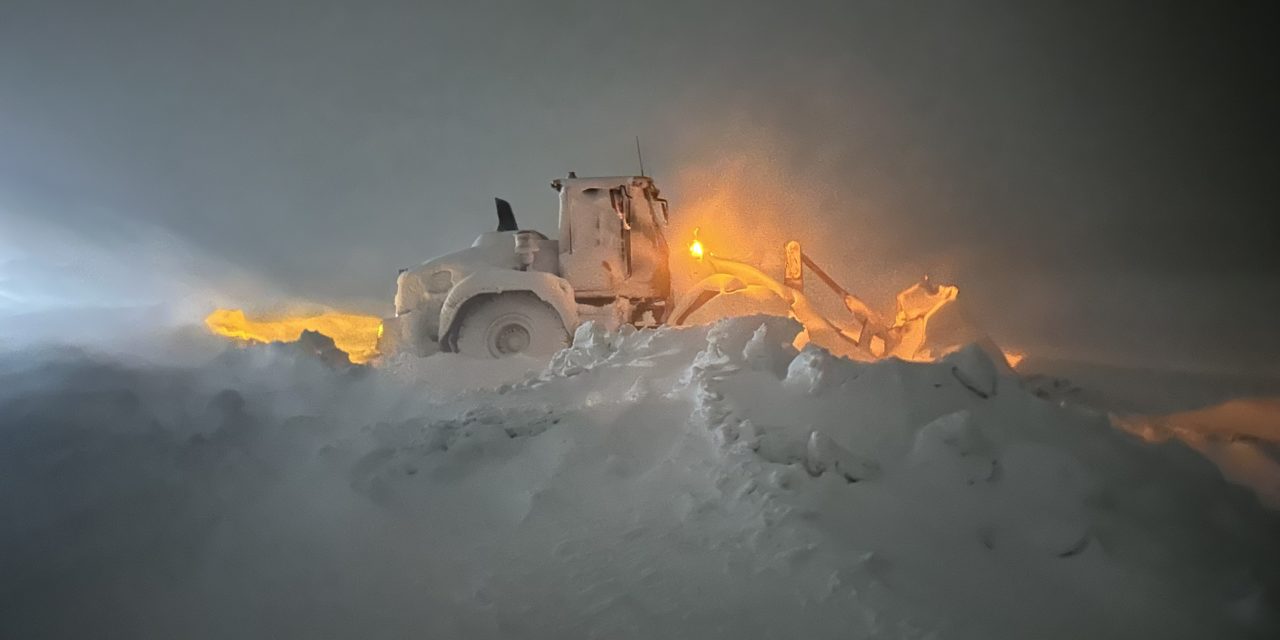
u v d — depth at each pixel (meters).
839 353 8.48
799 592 2.93
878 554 3.17
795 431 3.97
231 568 3.03
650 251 9.82
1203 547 3.57
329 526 3.30
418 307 9.53
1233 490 4.07
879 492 3.62
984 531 3.52
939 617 2.88
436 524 3.37
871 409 4.22
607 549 3.19
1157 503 3.77
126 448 3.76
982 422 4.15
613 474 3.76
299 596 2.91
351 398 5.02
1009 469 3.81
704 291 8.79
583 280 9.58
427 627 2.77
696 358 5.23
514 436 4.12
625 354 5.79
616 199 9.73
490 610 2.85
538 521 3.40
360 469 3.70
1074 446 4.09
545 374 5.97
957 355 4.57
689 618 2.80
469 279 9.12
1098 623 3.10
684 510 3.43
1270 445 5.32
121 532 3.17
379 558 3.13
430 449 3.90
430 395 5.25
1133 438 4.29
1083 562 3.39
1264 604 3.27
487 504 3.55
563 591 2.95
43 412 4.02
